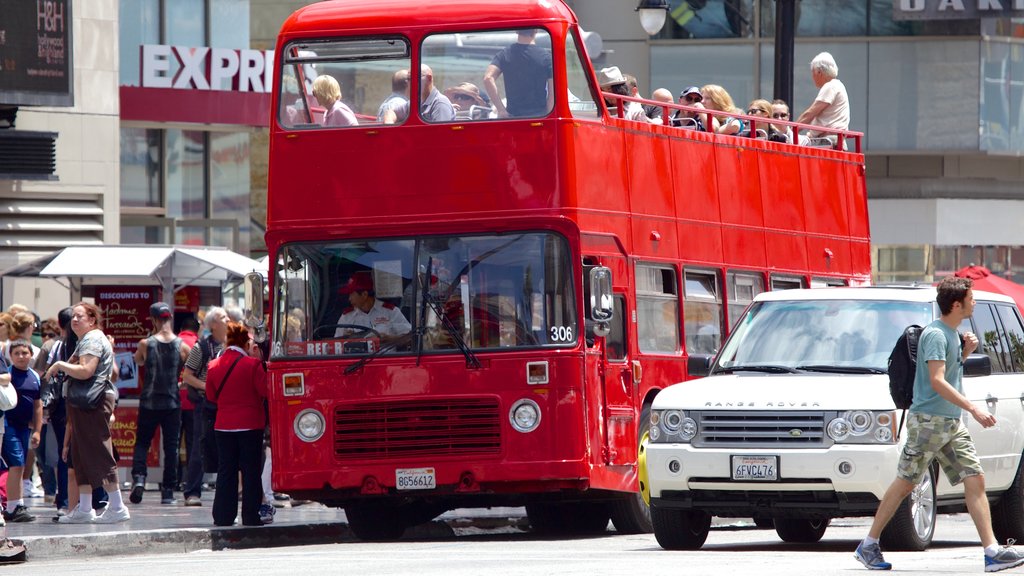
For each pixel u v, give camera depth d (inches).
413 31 1713.8
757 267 2068.2
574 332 1669.5
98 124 3240.7
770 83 3865.7
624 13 3922.2
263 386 1844.2
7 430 1870.1
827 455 1380.4
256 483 1844.2
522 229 1680.6
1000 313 1652.3
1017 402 1594.5
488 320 1678.2
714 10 3885.3
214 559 1533.0
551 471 1657.2
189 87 3348.9
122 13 3358.8
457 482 1673.2
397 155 1701.5
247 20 3555.6
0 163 3026.6
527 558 1425.9
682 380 1888.5
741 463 1400.1
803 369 1478.8
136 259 2369.6
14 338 1879.9
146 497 2348.7
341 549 1656.0
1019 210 4084.6
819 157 2251.5
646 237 1822.1
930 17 3762.3
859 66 3865.7
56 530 1758.1
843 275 2297.0
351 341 1699.1
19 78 3031.5
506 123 1684.3
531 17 1701.5
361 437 1695.4
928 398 1242.0
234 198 3609.7
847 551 1473.9
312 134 1723.7
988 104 3868.1
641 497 1845.5
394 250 1701.5
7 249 3088.1
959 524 2137.1
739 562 1318.9
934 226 3932.1
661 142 1876.2
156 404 2208.4
